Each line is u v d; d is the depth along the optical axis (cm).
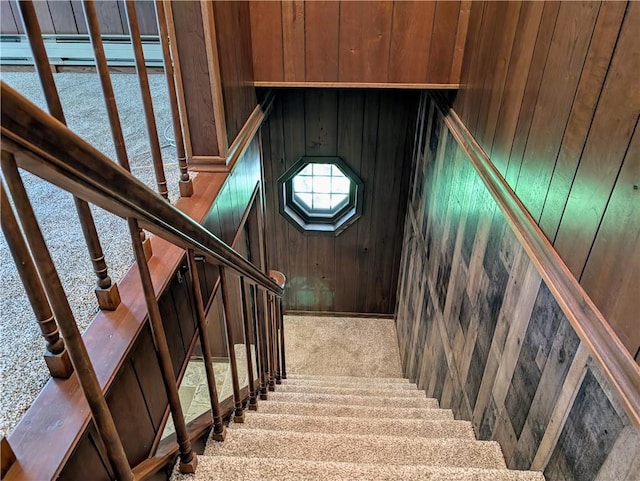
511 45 175
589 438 112
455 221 253
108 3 317
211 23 176
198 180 195
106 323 116
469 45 234
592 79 115
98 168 68
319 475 129
